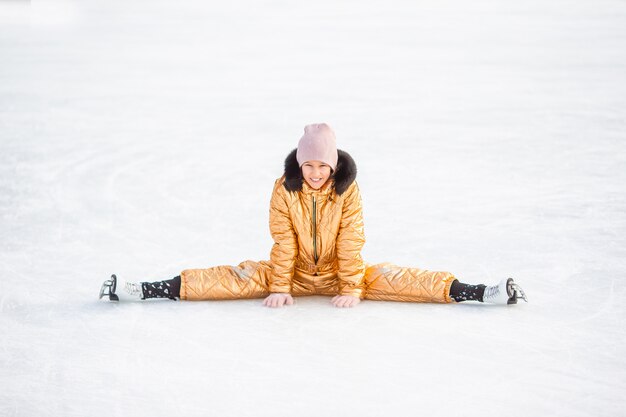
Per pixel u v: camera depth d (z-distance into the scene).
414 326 4.56
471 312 4.75
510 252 5.72
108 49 17.84
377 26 20.06
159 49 17.66
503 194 7.20
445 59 15.12
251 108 11.56
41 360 4.20
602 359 4.11
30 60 16.41
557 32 17.78
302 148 4.65
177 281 4.98
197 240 6.16
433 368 4.04
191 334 4.50
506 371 4.00
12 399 3.79
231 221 6.62
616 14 20.45
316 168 4.64
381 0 26.08
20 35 20.55
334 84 13.16
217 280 4.98
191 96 12.54
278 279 4.93
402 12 22.78
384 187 7.52
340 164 4.73
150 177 8.05
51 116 11.11
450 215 6.63
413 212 6.73
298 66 14.98
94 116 11.14
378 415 3.61
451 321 4.62
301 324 4.62
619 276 5.22
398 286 4.90
